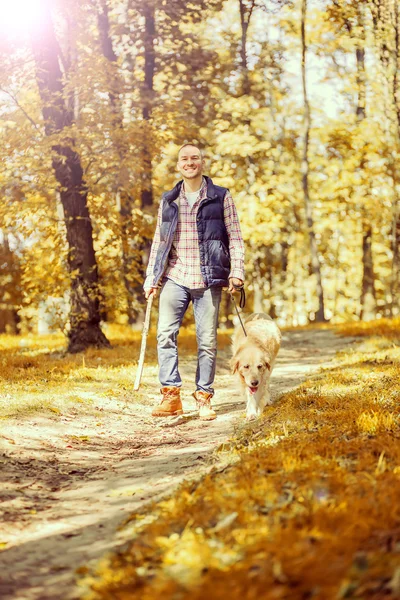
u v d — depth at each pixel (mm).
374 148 23422
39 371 8805
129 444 5719
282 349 14414
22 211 12531
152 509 3539
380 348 11477
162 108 14328
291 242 34688
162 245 6250
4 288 31656
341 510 2961
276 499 3240
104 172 12727
